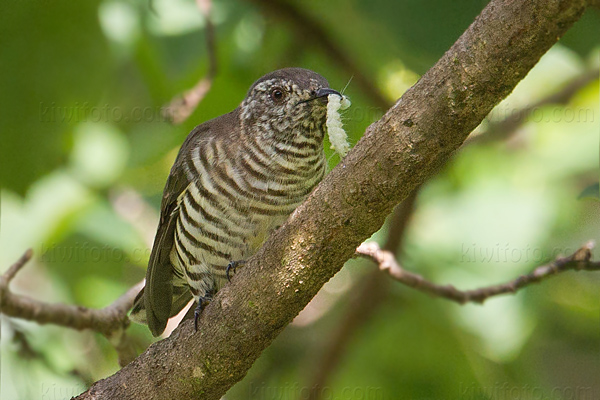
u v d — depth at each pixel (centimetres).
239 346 662
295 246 621
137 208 1251
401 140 566
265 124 810
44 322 868
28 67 1088
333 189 596
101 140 1234
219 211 812
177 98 1084
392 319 1186
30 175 1141
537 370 1198
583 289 1170
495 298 1098
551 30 507
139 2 1071
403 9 1006
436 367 1184
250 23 1120
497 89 535
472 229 1105
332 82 1146
